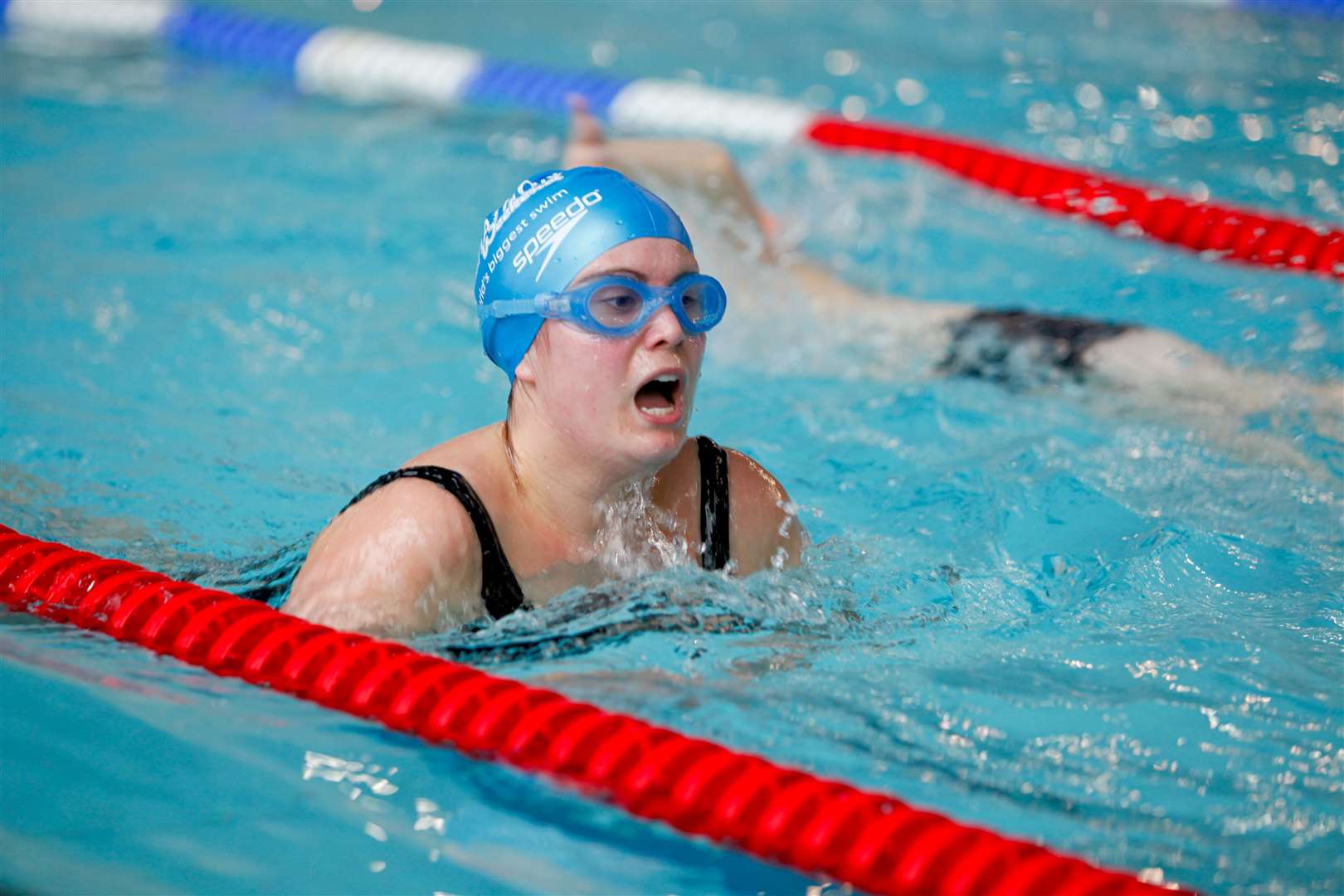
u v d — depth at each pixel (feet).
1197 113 75.15
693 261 26.30
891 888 19.70
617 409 25.82
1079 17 101.45
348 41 86.84
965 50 92.22
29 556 29.09
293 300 48.80
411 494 26.12
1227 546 32.32
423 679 24.25
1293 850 21.11
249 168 64.03
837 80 84.38
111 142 67.15
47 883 19.06
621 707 24.79
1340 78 81.15
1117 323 44.42
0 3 93.61
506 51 88.74
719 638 27.20
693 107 77.66
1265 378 42.29
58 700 24.03
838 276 53.06
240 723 23.65
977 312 45.98
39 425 38.01
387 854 20.25
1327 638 28.07
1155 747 23.95
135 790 21.48
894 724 24.53
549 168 66.74
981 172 66.23
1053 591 30.27
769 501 29.81
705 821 21.26
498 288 26.99
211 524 32.86
